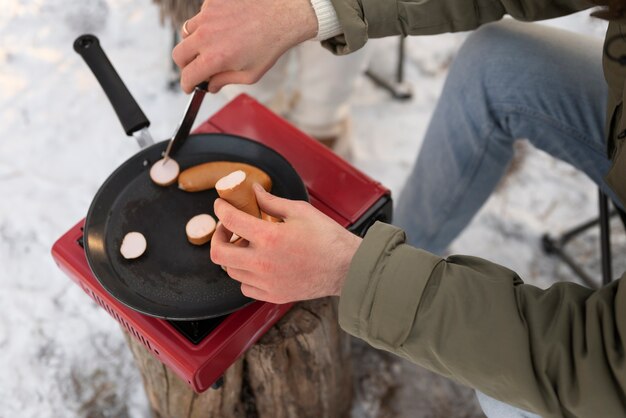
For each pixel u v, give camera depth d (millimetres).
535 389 668
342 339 1157
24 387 1350
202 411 1125
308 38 905
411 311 700
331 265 745
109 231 895
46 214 1540
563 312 684
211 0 854
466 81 1078
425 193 1210
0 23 1787
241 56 852
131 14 1801
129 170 943
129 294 834
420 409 1353
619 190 813
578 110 998
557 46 1025
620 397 643
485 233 1548
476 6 961
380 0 918
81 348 1394
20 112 1671
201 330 858
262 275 733
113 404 1339
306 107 1501
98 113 1674
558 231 1546
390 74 1771
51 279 1467
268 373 1043
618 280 683
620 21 736
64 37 1774
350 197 982
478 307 694
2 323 1413
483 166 1125
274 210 773
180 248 885
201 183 921
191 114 893
